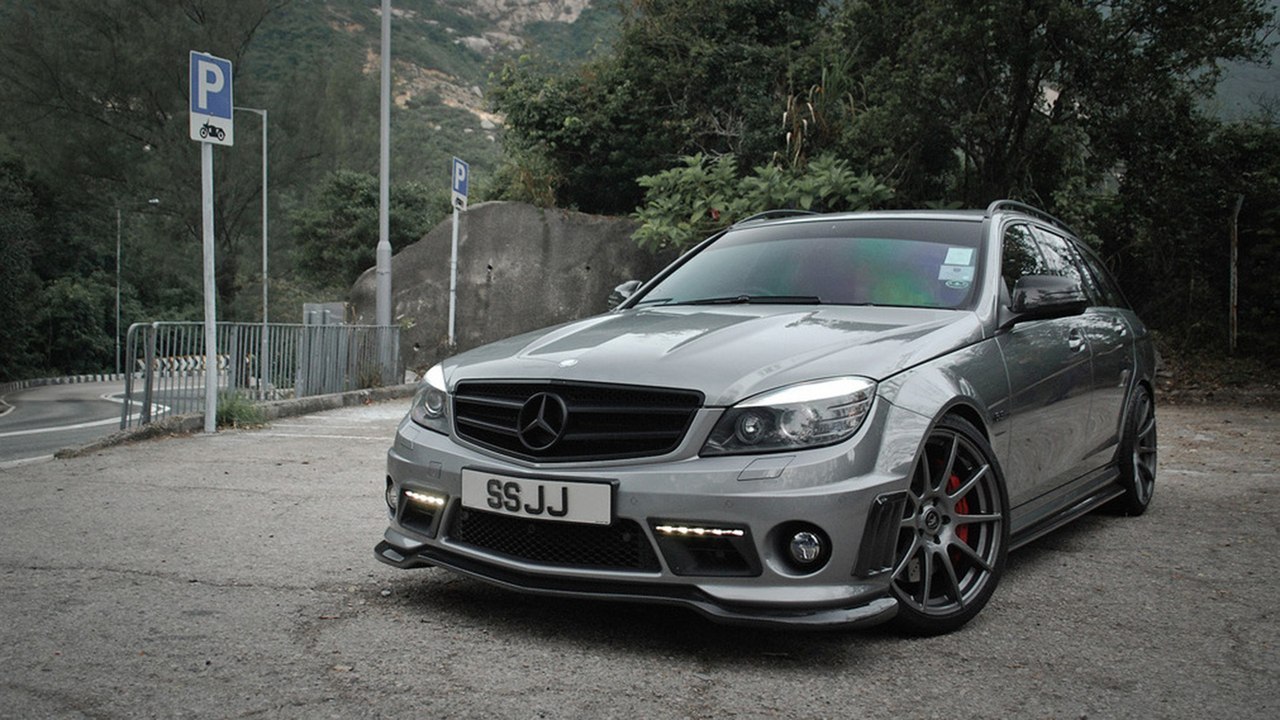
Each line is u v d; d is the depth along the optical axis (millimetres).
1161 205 12773
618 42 17625
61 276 56219
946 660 2980
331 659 2934
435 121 144125
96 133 40375
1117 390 4988
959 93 12156
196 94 8250
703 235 13508
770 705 2609
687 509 2865
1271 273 12953
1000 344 3742
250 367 10109
